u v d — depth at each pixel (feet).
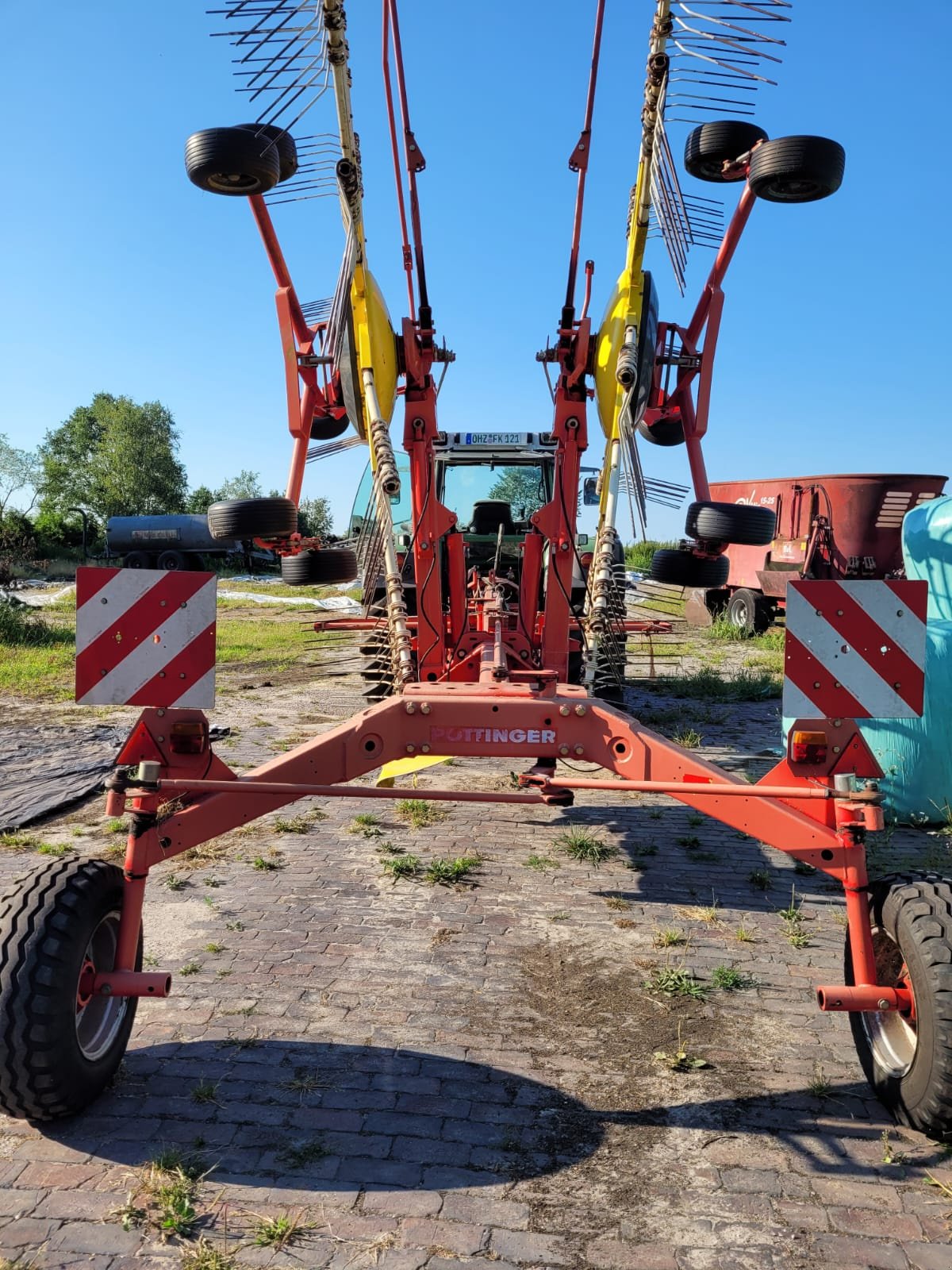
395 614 17.39
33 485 200.34
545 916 14.61
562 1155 8.79
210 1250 7.47
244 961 12.80
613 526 19.12
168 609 9.95
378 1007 11.57
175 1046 10.59
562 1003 11.81
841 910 15.03
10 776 22.67
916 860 17.10
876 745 19.54
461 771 24.22
